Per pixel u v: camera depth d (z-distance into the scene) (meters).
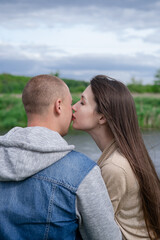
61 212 0.98
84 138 8.12
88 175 1.00
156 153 5.58
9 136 1.03
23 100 1.13
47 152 0.98
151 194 1.38
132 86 31.98
